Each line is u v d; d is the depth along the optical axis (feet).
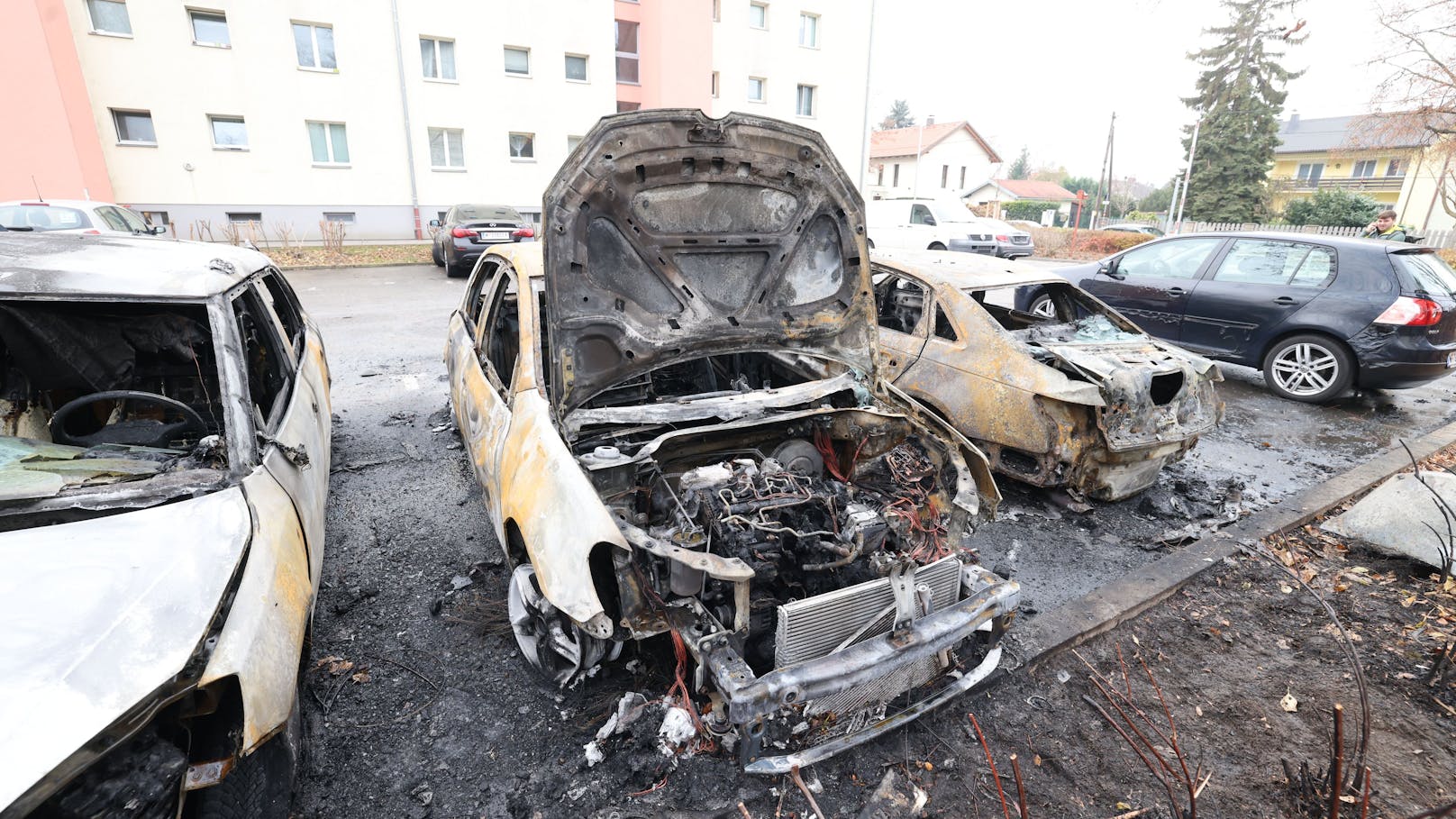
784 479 9.59
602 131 8.57
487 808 7.80
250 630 6.50
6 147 52.44
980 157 170.09
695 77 79.87
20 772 4.87
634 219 9.21
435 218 69.77
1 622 5.78
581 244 8.96
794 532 8.54
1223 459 18.84
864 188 96.37
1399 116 59.57
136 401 11.04
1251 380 26.55
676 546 8.07
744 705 7.18
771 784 8.21
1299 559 13.66
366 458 17.21
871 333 11.50
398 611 11.23
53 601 6.03
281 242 62.54
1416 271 21.35
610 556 8.21
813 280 10.86
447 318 33.73
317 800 7.82
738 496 9.04
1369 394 24.99
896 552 9.12
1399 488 14.02
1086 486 14.66
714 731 8.28
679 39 77.97
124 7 54.90
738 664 7.58
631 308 9.53
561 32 70.95
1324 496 16.03
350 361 25.90
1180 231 108.58
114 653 5.72
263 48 59.72
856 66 90.43
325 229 59.11
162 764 5.61
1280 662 10.75
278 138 62.03
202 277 9.48
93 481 7.66
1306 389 23.26
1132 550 14.01
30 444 8.29
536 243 13.98
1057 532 14.66
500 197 72.59
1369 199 111.45
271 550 7.48
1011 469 15.52
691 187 9.44
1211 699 9.95
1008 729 9.30
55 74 52.49
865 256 11.07
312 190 64.34
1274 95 123.85
